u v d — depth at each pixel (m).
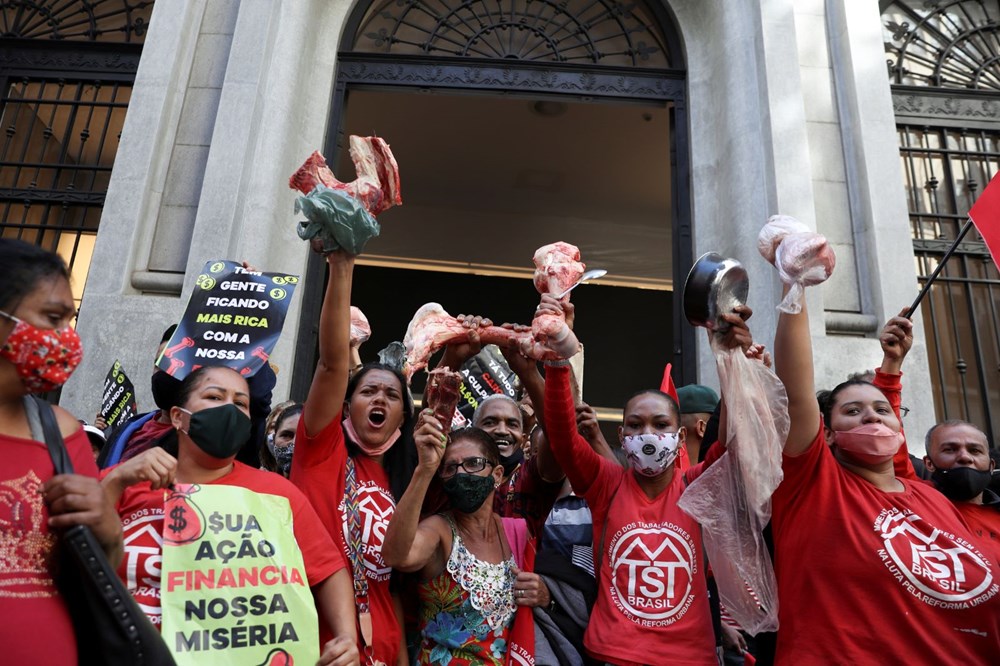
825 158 6.62
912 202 7.08
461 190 12.11
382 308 11.97
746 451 2.61
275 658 2.13
